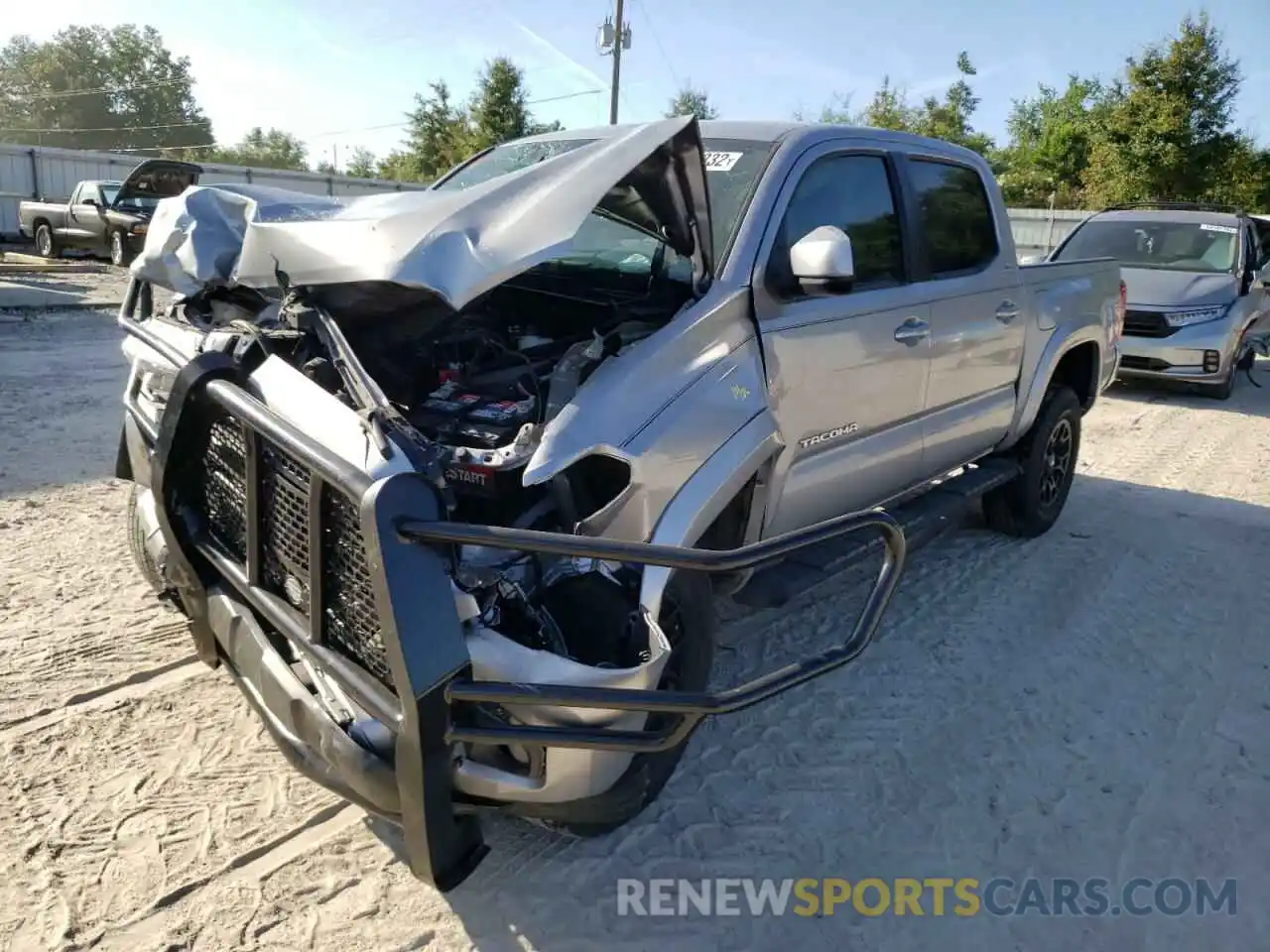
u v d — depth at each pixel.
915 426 4.46
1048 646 4.54
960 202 4.79
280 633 2.90
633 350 2.96
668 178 3.05
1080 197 38.00
